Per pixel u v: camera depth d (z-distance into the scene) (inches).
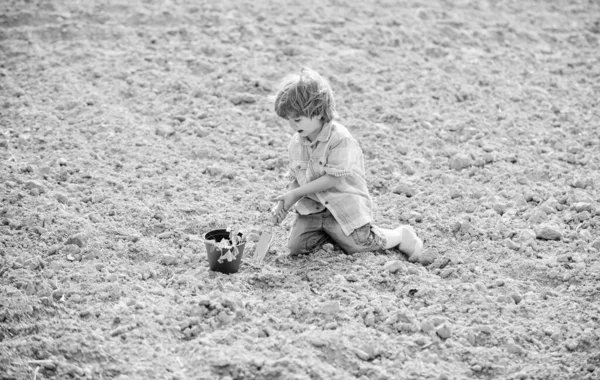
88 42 714.8
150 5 786.2
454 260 439.8
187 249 446.3
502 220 484.1
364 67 697.0
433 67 708.0
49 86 639.8
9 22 738.2
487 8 858.1
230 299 388.8
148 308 386.0
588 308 399.2
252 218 483.8
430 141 585.3
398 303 399.9
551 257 446.3
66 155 542.3
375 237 441.4
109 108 609.0
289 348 356.8
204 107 619.8
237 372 342.3
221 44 720.3
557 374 352.8
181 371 345.4
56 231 449.7
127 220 469.7
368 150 568.7
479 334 378.3
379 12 816.3
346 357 355.6
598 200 503.8
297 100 402.9
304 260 442.6
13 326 369.1
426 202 507.5
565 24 834.8
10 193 485.7
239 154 559.8
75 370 342.6
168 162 542.3
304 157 432.1
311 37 746.8
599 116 635.5
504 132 601.3
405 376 347.3
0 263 417.7
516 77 703.1
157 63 684.1
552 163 555.5
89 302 390.9
